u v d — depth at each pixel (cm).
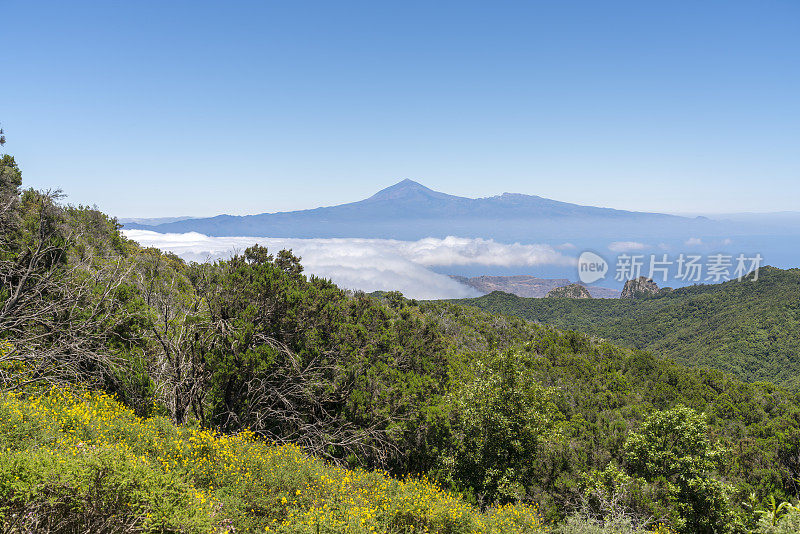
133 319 1402
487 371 1980
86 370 1238
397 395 1631
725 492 1520
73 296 1315
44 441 650
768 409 3519
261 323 1447
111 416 995
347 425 1525
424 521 977
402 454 1631
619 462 1853
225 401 1405
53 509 478
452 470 1692
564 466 1795
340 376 1572
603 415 2648
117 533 495
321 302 1723
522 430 1850
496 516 1249
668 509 1505
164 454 841
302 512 780
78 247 1739
